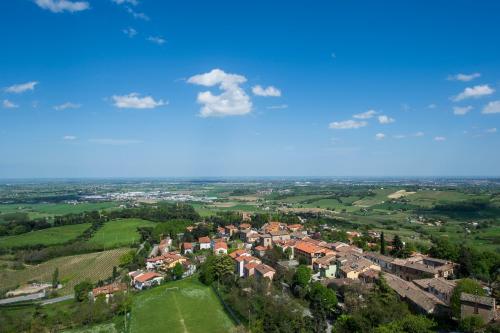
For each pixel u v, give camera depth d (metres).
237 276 153.12
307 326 97.94
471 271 145.75
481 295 103.25
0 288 168.75
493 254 156.38
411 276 145.38
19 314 132.25
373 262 159.88
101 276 181.50
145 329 110.38
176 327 110.12
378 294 108.94
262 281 132.62
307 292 122.38
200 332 105.56
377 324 91.56
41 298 153.62
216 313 120.31
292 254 186.62
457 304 99.75
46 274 188.75
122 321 119.12
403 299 112.62
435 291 117.12
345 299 110.81
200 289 147.25
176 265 166.62
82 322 120.62
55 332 114.81
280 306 105.62
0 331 116.94
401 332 84.06
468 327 90.31
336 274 151.75
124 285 155.88
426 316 100.69
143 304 133.25
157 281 160.62
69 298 151.38
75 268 196.00
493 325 86.88
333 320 107.31
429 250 178.12
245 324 106.44
